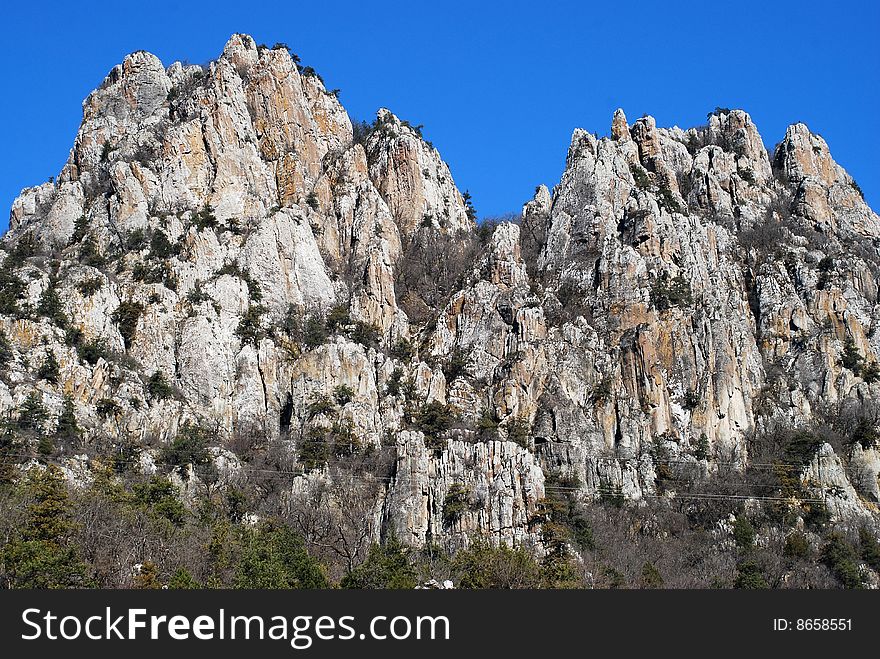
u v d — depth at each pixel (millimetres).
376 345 186000
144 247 182750
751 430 181250
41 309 167375
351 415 169375
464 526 151000
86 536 118812
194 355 171000
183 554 121625
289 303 188125
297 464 159750
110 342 168750
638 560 145875
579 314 190250
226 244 188875
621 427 175250
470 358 184625
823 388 187375
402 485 153250
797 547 151875
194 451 153125
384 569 120062
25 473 136500
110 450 151125
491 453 156500
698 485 168125
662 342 184000
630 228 199625
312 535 144375
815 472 168750
